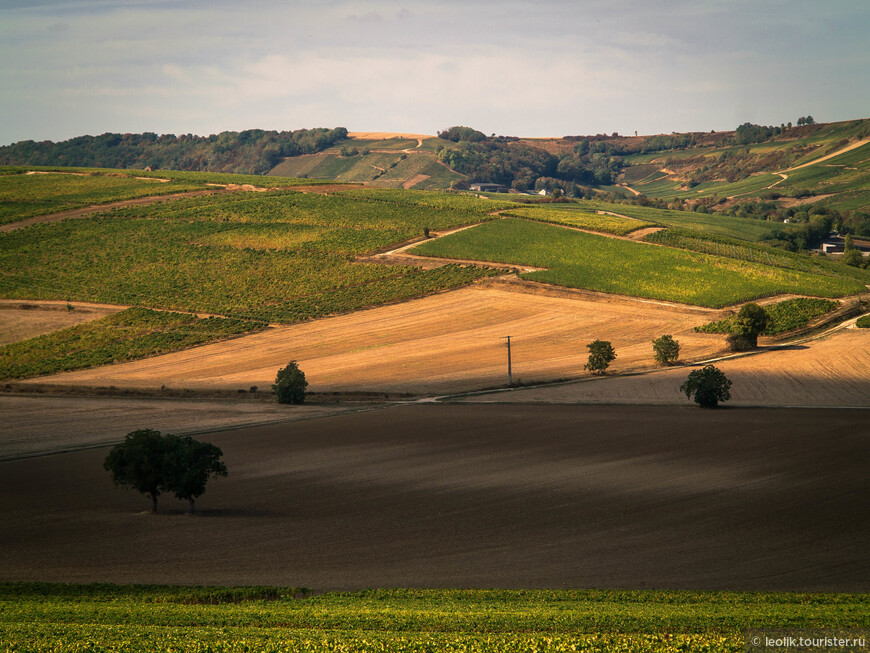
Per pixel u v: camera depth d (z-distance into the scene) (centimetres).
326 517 6103
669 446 8044
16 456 8488
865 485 6525
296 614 3791
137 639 3312
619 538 5444
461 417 9731
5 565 5119
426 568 4934
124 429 9706
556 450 8044
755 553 5084
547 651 3161
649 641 3250
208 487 7119
